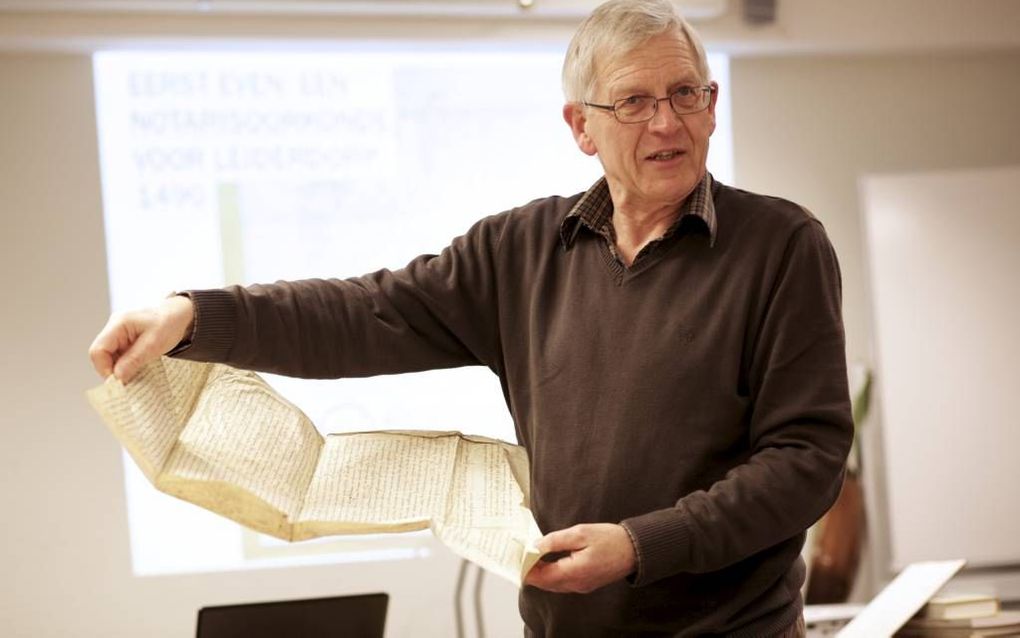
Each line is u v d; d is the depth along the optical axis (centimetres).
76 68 405
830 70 447
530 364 154
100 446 410
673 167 141
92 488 410
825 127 447
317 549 427
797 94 445
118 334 127
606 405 143
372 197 434
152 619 412
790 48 427
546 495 148
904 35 424
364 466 137
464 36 402
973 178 426
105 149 418
